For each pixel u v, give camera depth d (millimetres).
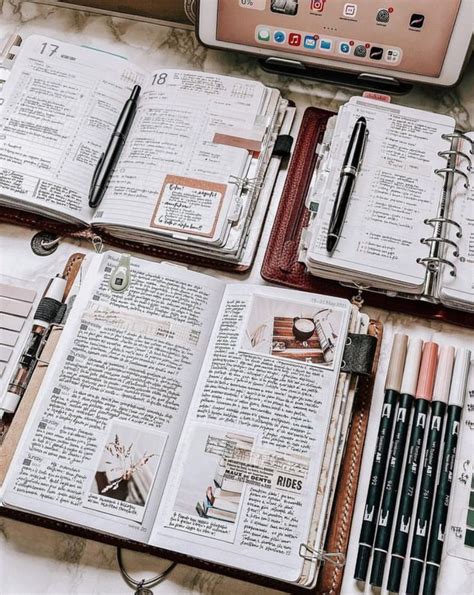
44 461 715
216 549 675
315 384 740
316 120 971
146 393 747
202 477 705
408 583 680
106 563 715
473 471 730
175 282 807
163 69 987
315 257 806
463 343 822
